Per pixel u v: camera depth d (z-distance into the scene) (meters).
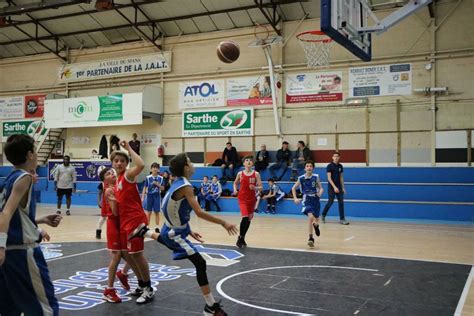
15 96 19.88
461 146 12.96
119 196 4.45
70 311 4.13
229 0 15.02
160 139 17.06
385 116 13.80
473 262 6.43
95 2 15.80
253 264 6.29
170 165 4.13
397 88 13.70
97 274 5.69
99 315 4.02
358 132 14.12
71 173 13.30
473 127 12.84
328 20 5.64
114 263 4.50
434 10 13.19
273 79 14.91
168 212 4.02
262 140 15.44
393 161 13.70
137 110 16.08
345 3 6.08
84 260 6.58
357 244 8.06
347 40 6.30
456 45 13.05
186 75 16.58
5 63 20.06
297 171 14.05
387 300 4.48
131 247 4.36
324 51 13.88
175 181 4.12
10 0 16.34
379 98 13.91
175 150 16.78
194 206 3.95
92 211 14.49
